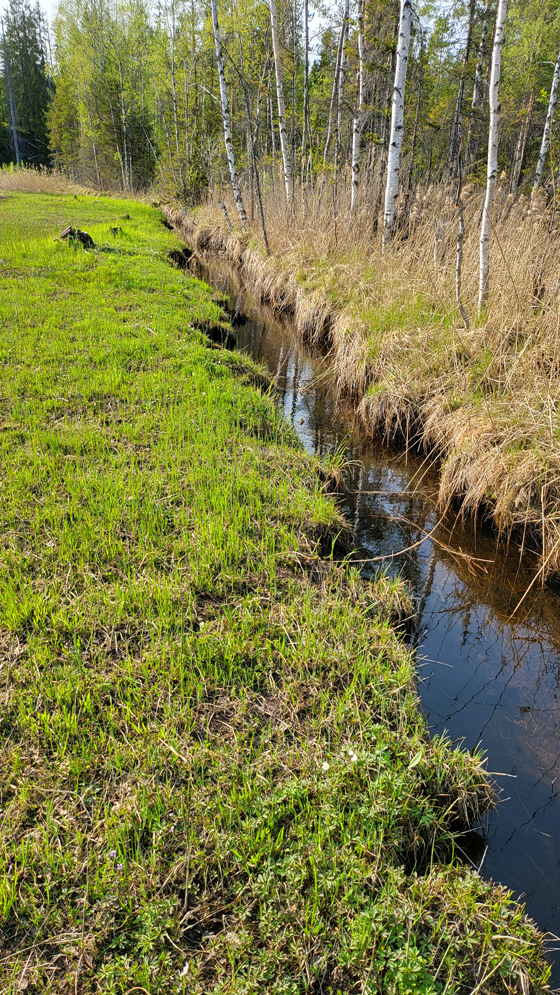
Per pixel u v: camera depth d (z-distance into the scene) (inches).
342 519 180.2
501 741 122.2
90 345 266.7
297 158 736.3
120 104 1427.2
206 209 873.5
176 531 151.7
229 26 765.3
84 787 89.5
